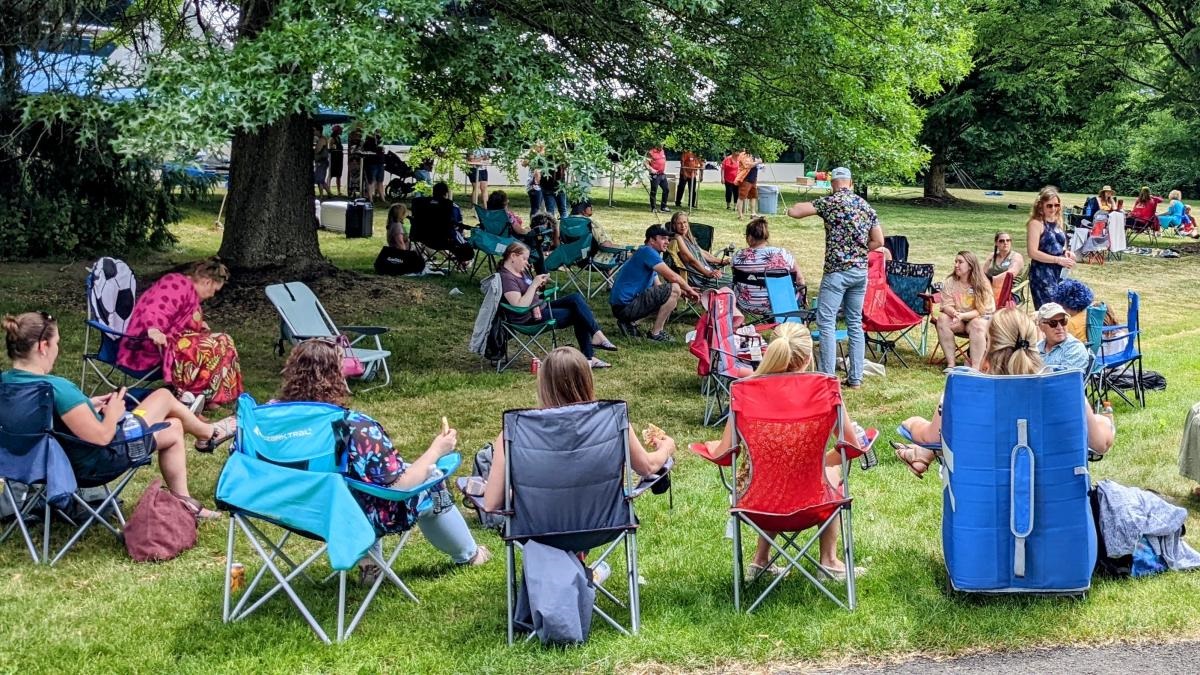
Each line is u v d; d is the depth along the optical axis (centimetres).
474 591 480
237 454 433
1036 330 466
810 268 1535
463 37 882
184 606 457
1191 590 467
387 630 439
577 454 432
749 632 436
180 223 1594
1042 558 450
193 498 581
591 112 966
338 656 415
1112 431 476
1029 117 2912
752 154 1188
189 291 734
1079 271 1642
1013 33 2273
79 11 887
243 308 1039
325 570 504
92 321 716
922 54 1130
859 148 1110
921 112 1238
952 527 453
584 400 457
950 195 3056
